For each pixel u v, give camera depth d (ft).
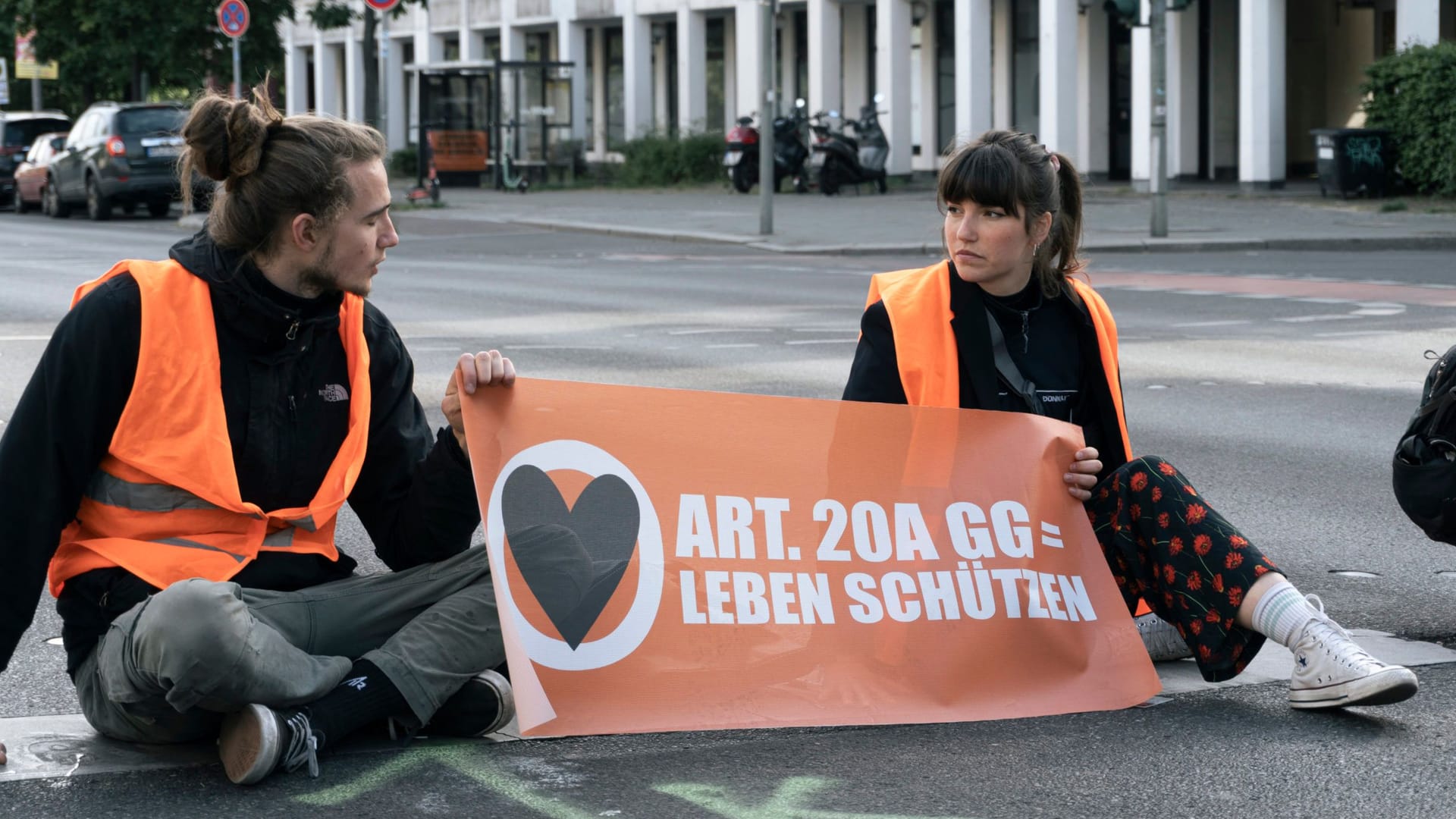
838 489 13.03
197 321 10.90
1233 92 104.83
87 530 11.18
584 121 143.02
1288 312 45.11
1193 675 13.94
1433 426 15.48
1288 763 11.67
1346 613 16.28
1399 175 88.02
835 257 67.21
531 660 11.59
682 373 32.78
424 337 39.09
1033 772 11.48
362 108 170.40
